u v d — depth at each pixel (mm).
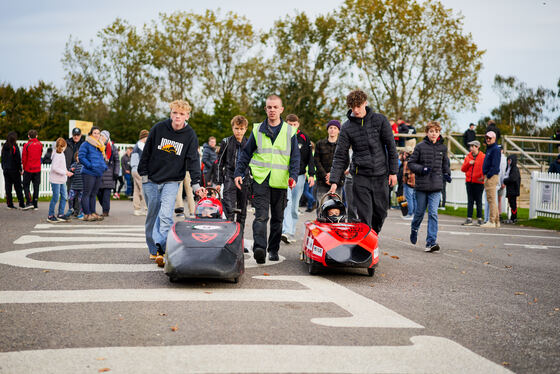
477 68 40469
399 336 4312
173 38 46594
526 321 4957
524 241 11258
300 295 5637
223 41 46500
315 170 9867
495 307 5457
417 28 40406
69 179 14344
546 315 5203
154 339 4059
